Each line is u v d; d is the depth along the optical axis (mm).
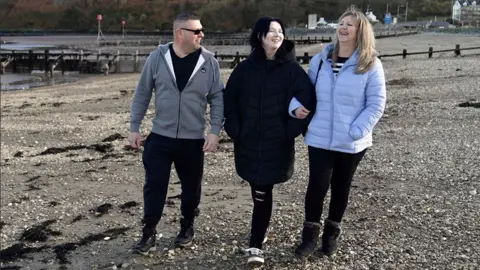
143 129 13773
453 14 113938
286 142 4301
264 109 4227
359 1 127500
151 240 4898
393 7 129000
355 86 4172
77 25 138875
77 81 35125
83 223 6660
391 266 4465
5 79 38656
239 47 66875
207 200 7203
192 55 4590
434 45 49312
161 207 4793
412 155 9070
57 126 15469
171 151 4664
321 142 4270
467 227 5289
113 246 5480
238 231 5605
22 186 9180
